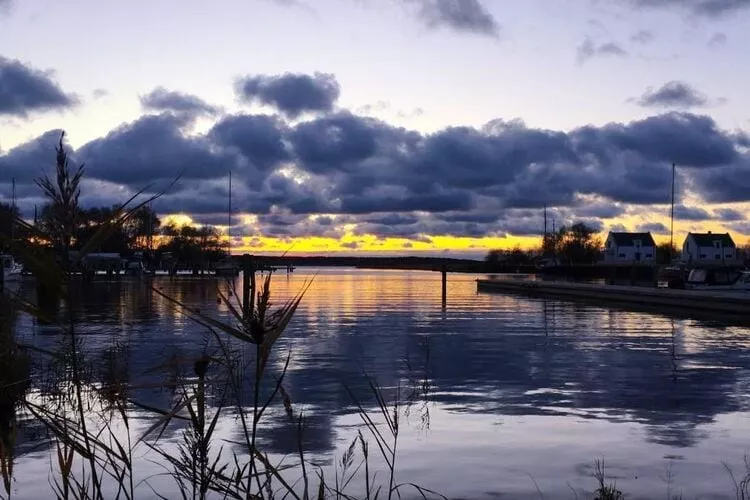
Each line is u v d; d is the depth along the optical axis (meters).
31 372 10.16
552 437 9.12
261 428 9.22
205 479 2.32
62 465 2.15
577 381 13.53
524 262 157.12
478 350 18.38
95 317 28.22
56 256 1.90
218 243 96.81
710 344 20.00
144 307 33.81
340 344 19.62
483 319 29.06
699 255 116.94
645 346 19.44
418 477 7.40
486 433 9.31
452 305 39.31
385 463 7.88
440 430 9.44
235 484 2.35
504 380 13.59
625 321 28.17
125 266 85.69
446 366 15.43
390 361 16.16
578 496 6.84
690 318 29.98
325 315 31.36
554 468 7.77
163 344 18.11
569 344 19.92
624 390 12.54
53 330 19.78
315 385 12.71
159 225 96.62
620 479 7.37
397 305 39.12
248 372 13.49
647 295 38.03
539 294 52.69
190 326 23.91
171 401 10.05
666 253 125.88
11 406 2.29
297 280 85.69
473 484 7.19
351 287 69.00
